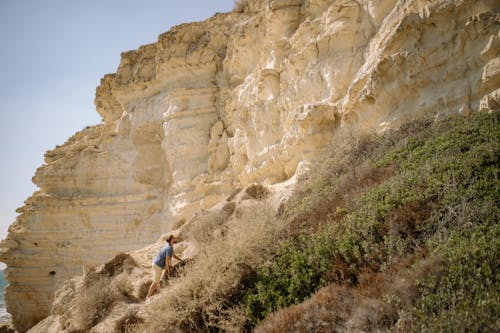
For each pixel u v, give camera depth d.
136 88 27.20
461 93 9.02
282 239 7.82
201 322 7.21
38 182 28.02
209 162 21.75
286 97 16.67
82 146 28.23
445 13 9.62
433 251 5.45
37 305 26.19
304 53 15.70
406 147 8.84
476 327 4.19
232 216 10.90
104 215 25.39
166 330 7.32
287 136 15.36
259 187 12.72
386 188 7.41
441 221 6.08
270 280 6.96
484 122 8.05
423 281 4.98
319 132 13.43
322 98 14.72
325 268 6.52
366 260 6.27
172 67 24.59
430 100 9.70
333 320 5.30
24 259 26.28
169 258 9.48
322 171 10.45
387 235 6.42
